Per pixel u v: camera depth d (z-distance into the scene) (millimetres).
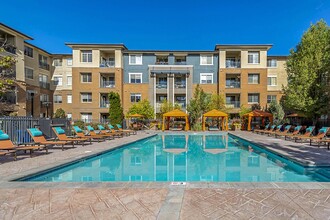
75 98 31641
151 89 32250
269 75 33312
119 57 31875
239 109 31469
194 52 32469
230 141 17438
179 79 33344
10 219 3420
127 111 32000
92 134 15031
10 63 11328
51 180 6836
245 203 3947
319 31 20438
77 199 4133
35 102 31500
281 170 8234
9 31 24844
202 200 4070
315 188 4715
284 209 3721
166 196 4258
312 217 3453
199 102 27375
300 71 20156
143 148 13891
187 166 9000
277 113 27266
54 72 35469
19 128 12562
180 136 21062
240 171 8109
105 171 8133
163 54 32781
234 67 31875
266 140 15141
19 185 4906
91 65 31766
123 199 4125
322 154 9344
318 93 19562
